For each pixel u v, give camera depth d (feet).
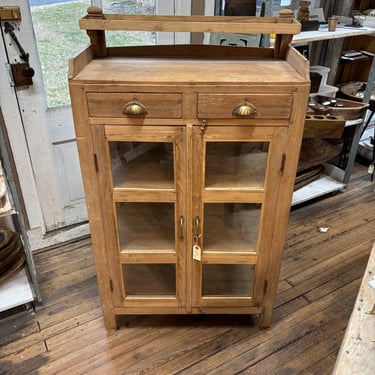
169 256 4.79
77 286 6.26
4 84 5.68
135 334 5.46
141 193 4.29
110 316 5.34
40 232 7.12
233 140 4.02
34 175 6.57
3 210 4.73
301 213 8.25
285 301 6.02
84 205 7.43
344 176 8.89
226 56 4.76
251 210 4.65
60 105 6.35
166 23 4.03
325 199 8.75
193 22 4.07
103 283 5.01
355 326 2.88
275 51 4.70
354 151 8.52
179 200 4.37
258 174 4.38
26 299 5.60
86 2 5.91
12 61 5.61
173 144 4.02
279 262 4.89
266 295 5.17
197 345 5.32
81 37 6.08
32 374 4.89
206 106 3.79
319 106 7.79
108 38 6.35
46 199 6.91
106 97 3.73
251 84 3.71
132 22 4.03
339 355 2.71
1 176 4.89
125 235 4.84
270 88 3.72
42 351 5.19
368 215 8.18
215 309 5.29
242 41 6.34
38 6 5.53
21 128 6.09
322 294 6.16
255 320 5.71
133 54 4.69
